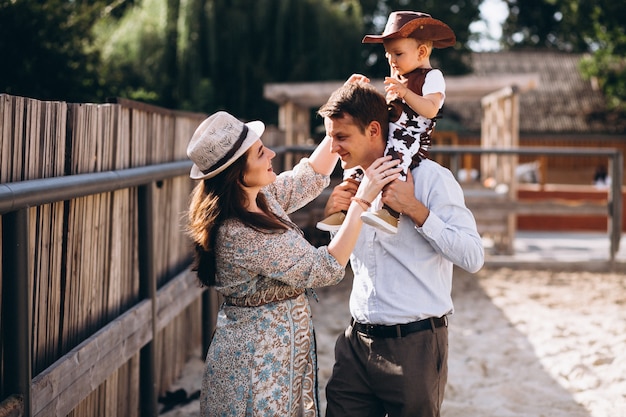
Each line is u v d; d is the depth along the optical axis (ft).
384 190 8.86
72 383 9.80
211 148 8.44
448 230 8.86
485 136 44.04
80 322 10.85
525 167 77.05
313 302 25.98
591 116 92.17
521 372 17.65
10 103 8.50
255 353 8.73
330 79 56.49
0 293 8.31
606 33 63.05
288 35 56.70
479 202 34.86
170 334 16.15
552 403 15.60
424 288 9.10
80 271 10.78
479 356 18.93
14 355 8.22
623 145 91.35
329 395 9.69
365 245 9.30
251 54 56.70
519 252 38.42
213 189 8.69
